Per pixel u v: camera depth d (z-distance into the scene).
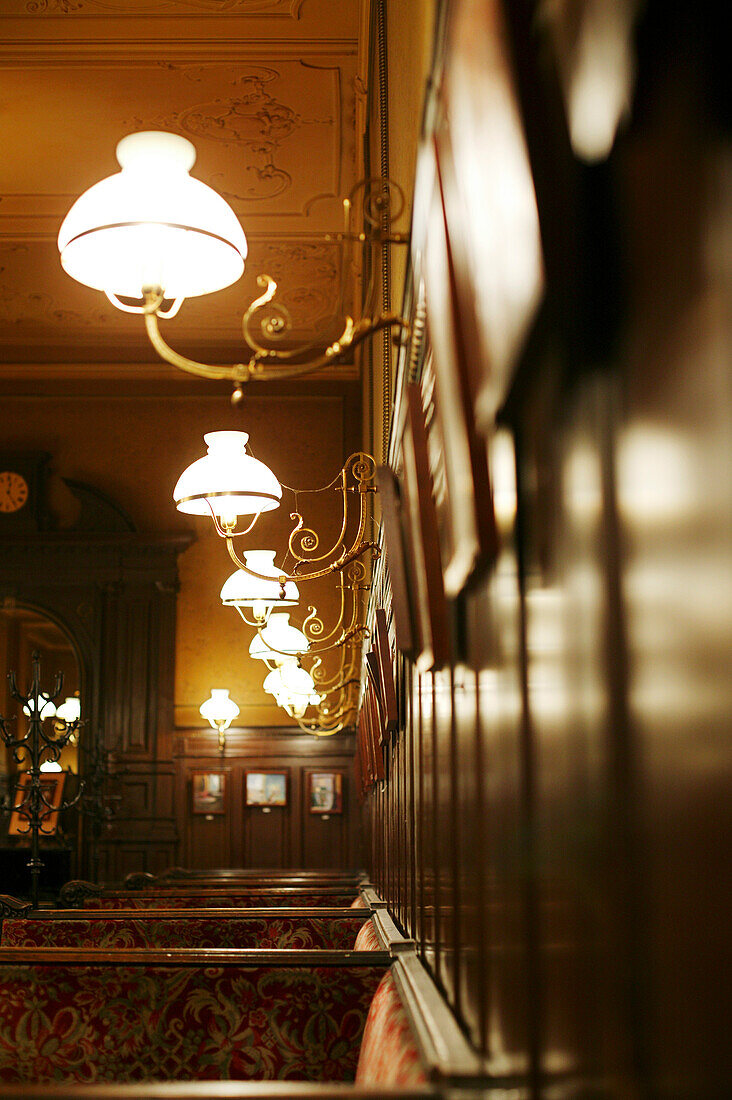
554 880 1.25
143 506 12.75
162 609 12.34
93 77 8.32
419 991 2.34
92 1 7.53
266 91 8.53
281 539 12.52
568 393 1.18
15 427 12.91
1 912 5.12
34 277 11.40
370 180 2.30
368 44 6.63
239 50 8.00
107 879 11.67
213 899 6.69
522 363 1.21
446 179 1.75
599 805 1.06
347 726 12.16
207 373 2.19
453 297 1.59
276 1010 2.93
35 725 6.16
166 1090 1.54
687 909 0.83
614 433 1.01
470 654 1.95
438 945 2.49
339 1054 2.91
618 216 0.98
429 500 2.11
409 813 3.56
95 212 2.30
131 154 2.35
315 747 12.16
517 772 1.47
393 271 4.15
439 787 2.50
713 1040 0.78
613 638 1.02
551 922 1.27
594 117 1.01
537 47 1.18
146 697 12.16
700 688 0.80
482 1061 1.68
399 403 2.83
